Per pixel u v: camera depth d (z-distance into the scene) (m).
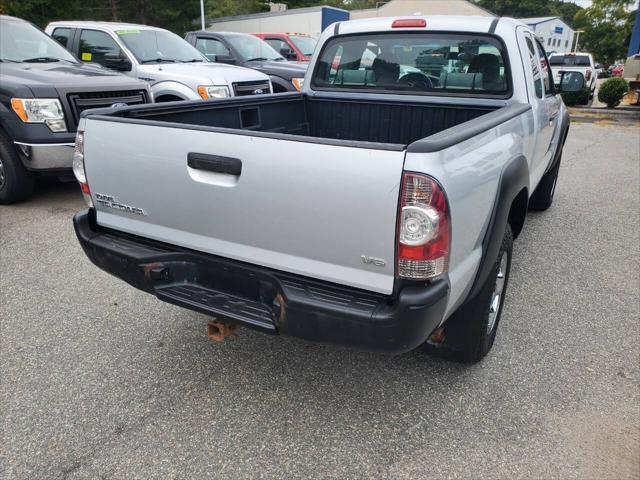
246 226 2.27
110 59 7.51
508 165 2.63
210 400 2.71
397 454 2.36
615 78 17.12
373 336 2.04
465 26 3.67
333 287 2.17
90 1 24.16
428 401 2.71
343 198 1.98
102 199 2.72
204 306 2.39
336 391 2.79
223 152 2.22
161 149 2.40
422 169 1.85
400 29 3.88
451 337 2.84
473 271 2.32
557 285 4.10
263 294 2.36
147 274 2.55
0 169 5.60
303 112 4.37
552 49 44.12
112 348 3.15
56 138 5.30
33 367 2.95
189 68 7.59
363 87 4.19
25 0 18.05
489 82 3.72
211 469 2.27
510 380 2.89
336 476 2.24
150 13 27.39
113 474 2.24
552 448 2.40
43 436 2.44
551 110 4.33
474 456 2.35
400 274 1.99
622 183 7.44
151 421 2.55
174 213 2.47
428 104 3.89
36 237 4.87
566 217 5.85
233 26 27.61
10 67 5.79
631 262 4.57
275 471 2.27
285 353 3.13
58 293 3.81
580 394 2.77
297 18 24.36
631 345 3.25
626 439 2.45
